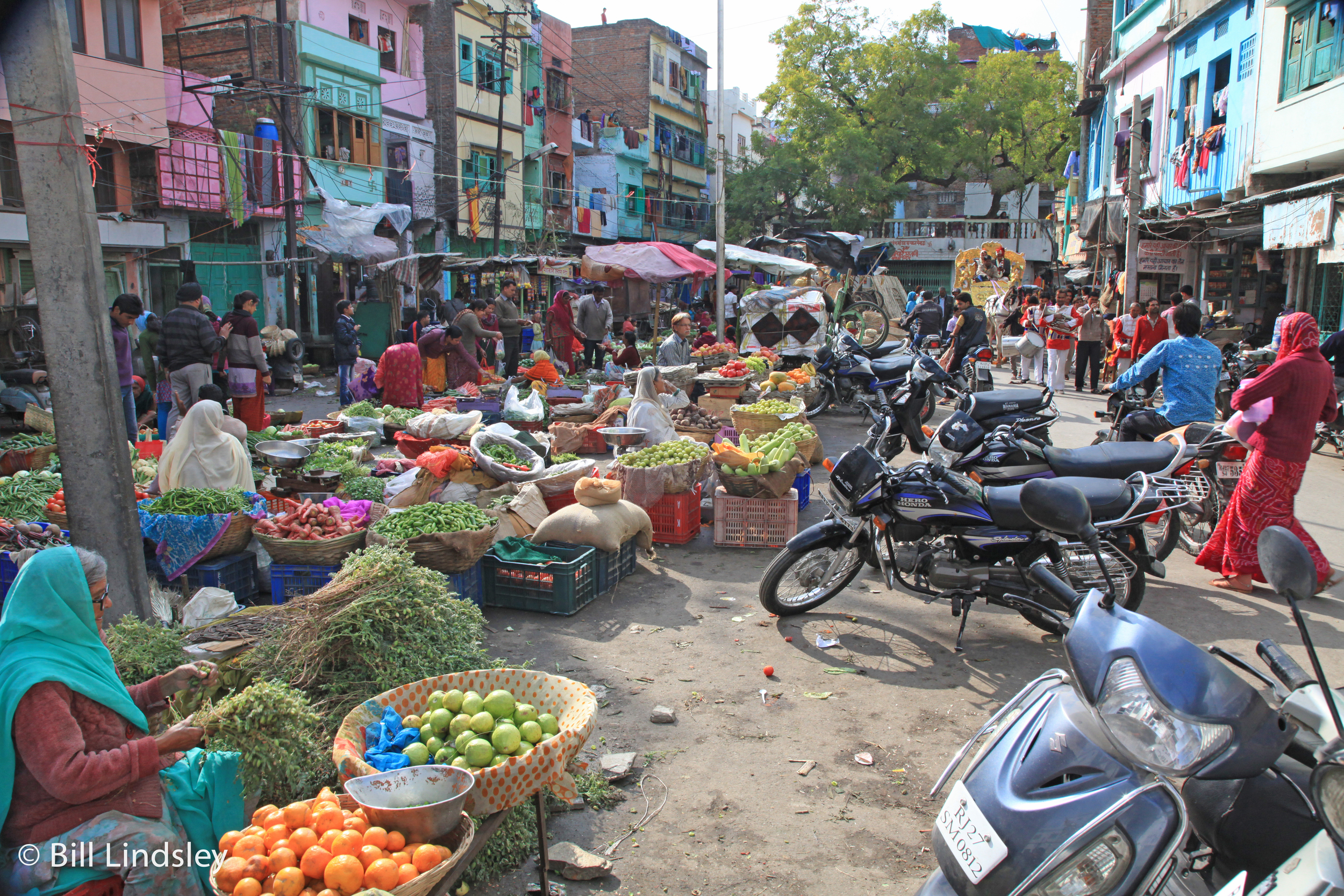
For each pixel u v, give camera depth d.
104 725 2.57
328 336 22.77
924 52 40.47
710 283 40.94
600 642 5.40
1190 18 19.25
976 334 14.99
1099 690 2.17
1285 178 16.42
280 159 21.56
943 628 5.70
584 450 10.87
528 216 35.28
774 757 4.11
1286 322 5.93
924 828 3.58
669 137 49.72
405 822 2.61
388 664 3.80
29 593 2.52
